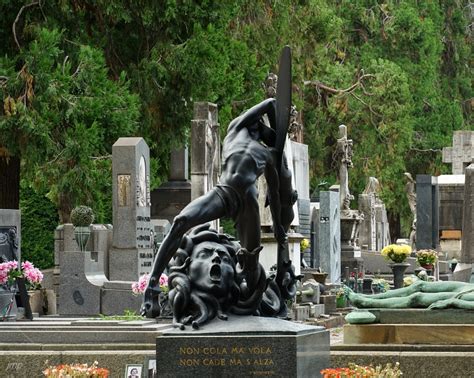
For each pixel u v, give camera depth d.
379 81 76.38
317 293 33.31
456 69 91.06
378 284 41.84
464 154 66.88
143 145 33.41
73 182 36.12
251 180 15.29
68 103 35.56
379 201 66.69
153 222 36.56
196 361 14.66
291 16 59.88
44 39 35.47
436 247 54.31
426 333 19.58
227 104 44.09
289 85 15.57
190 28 41.22
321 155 74.25
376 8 81.69
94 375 16.03
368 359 18.52
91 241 32.19
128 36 40.97
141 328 20.28
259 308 15.45
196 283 15.12
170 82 41.12
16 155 36.75
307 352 14.99
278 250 15.95
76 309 29.05
